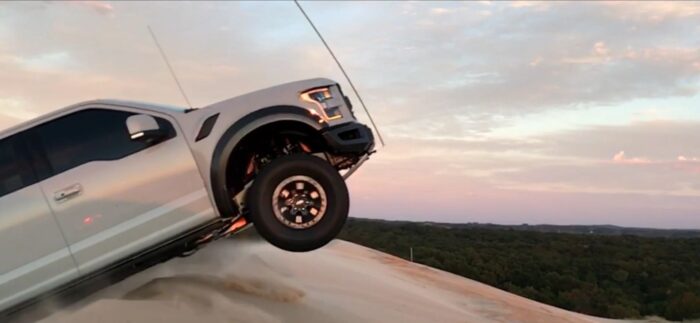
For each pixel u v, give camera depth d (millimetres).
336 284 8328
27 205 4949
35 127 5172
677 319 28359
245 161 5617
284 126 5543
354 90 5844
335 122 5418
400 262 14016
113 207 5070
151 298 5801
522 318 9492
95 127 5238
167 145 5230
